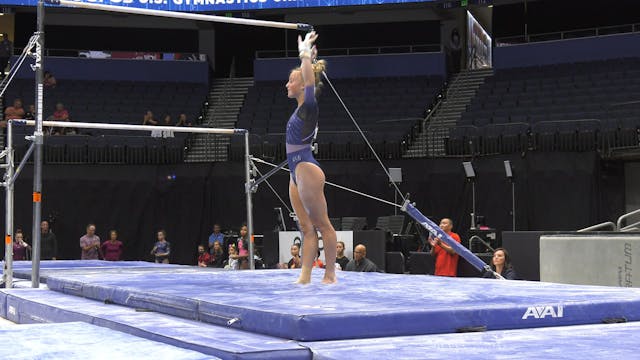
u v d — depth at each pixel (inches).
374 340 144.1
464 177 694.5
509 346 135.0
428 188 709.9
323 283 239.6
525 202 655.8
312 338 143.7
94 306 216.5
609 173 671.8
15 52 1004.6
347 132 763.4
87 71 935.0
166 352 130.3
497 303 167.5
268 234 578.2
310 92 224.4
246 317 157.3
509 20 1003.3
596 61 831.7
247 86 975.0
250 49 1064.2
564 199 639.1
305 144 230.1
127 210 758.5
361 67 932.6
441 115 851.4
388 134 763.4
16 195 735.7
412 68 926.4
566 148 666.8
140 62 949.2
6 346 136.6
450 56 968.9
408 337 148.4
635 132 636.1
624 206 682.2
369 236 518.3
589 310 171.3
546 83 826.2
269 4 886.4
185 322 174.6
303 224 240.4
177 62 958.4
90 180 753.6
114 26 1034.1
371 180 724.7
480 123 766.5
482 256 405.4
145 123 836.6
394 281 253.9
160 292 198.1
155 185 762.2
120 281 252.1
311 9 892.0
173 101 909.8
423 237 568.7
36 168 307.7
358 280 260.1
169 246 709.9
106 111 865.5
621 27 878.4
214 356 134.5
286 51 965.8
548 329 160.7
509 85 847.7
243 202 740.0
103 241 751.1
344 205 727.7
